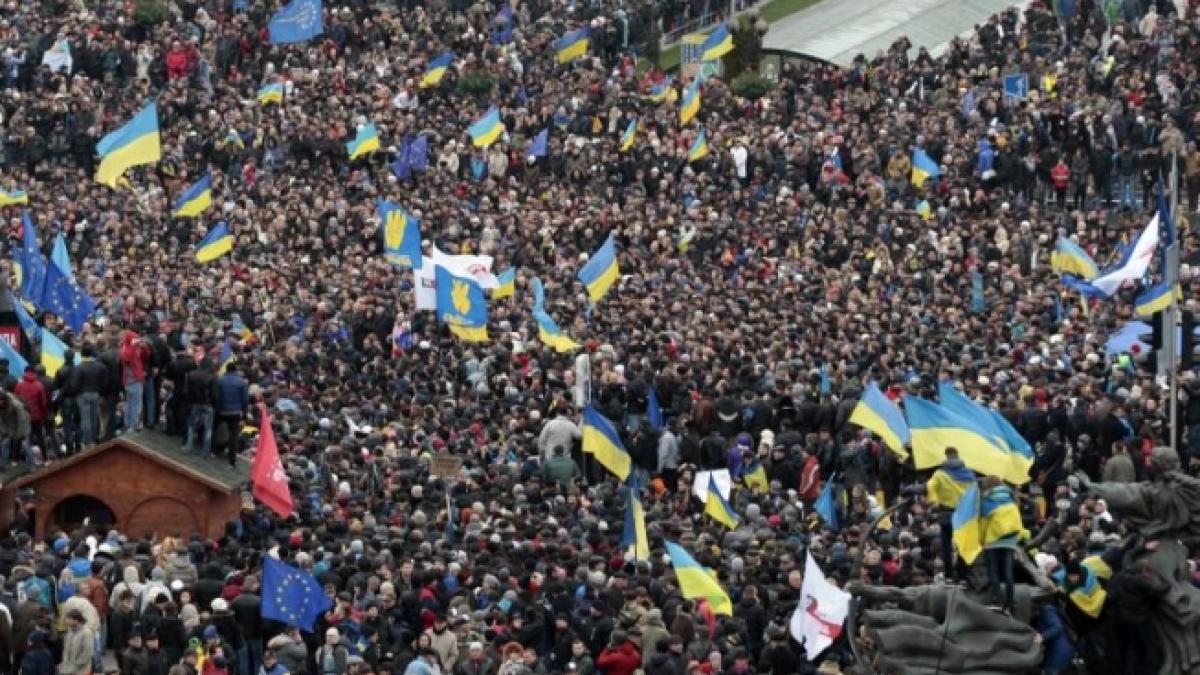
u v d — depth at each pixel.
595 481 169.38
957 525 119.00
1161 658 118.31
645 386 178.00
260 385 176.12
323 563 136.25
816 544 144.62
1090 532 142.88
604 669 127.25
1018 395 173.62
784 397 174.00
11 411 153.50
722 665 129.38
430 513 150.38
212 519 152.12
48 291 171.00
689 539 146.62
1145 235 194.75
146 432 156.50
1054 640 119.56
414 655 128.88
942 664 118.38
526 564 137.38
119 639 133.88
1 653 129.75
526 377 183.12
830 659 134.25
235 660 131.50
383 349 192.25
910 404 131.75
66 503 152.25
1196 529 118.19
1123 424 168.50
